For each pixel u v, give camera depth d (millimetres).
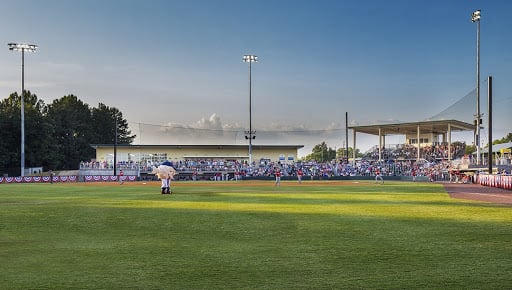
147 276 9203
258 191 37406
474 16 58375
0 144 90562
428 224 16141
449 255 10930
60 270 9719
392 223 16422
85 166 81625
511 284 8445
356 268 9734
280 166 81938
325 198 28828
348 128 90125
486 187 43938
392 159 90812
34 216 19109
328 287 8359
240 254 11250
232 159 94938
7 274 9406
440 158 87688
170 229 15398
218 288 8359
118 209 21750
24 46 69438
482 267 9727
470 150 107812
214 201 26531
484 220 17203
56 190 41375
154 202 25828
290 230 14914
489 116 48688
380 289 8203
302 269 9680
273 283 8656
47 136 97000
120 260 10664
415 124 82938
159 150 92625
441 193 33969
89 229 15609
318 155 189000
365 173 77500
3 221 17672
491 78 48500
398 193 34094
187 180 76000
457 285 8398
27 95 121000
